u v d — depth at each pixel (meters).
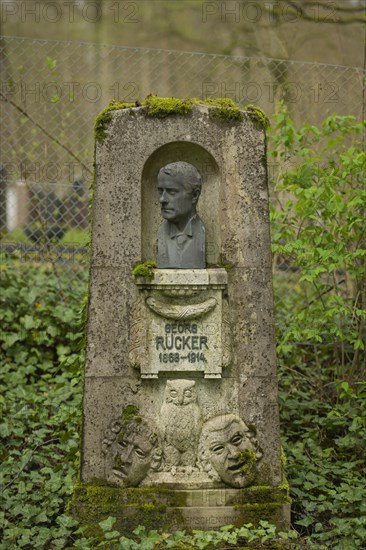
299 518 5.55
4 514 5.37
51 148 9.22
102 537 5.10
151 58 9.68
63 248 8.62
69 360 6.54
